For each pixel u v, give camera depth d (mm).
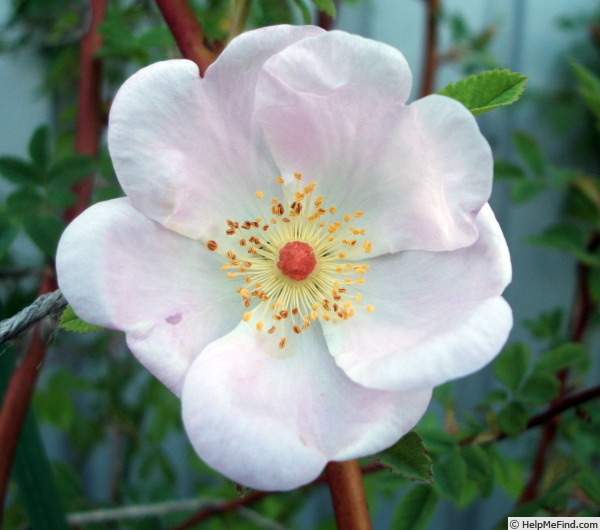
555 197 309
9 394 171
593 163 308
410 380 130
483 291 137
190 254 147
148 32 188
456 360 129
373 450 131
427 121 135
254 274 156
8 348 161
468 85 144
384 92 136
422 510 176
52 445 318
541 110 305
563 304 320
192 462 262
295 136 147
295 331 155
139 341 135
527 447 278
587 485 178
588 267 237
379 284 153
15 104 283
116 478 275
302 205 154
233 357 144
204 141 142
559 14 300
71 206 193
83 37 196
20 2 230
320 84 136
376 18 292
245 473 125
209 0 188
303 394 145
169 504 224
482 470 178
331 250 157
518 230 314
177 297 144
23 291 242
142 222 139
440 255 148
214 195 148
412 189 148
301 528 334
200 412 129
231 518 235
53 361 282
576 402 182
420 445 136
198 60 149
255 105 141
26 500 174
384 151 147
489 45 286
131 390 312
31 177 187
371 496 240
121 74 246
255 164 149
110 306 131
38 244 179
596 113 210
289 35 135
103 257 131
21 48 256
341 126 145
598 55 301
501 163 245
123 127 134
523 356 191
